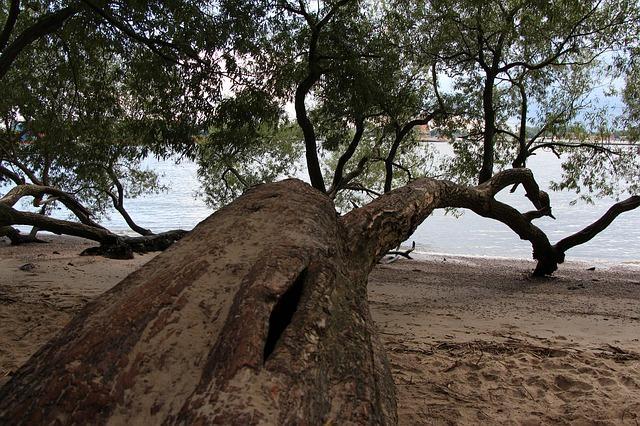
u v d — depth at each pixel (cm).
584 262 1792
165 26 977
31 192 1355
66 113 1395
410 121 1612
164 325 201
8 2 1330
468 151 1667
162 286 222
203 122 1172
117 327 198
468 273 1449
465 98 1591
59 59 1170
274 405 166
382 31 1301
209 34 989
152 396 175
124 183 2423
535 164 6738
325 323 213
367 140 1945
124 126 1413
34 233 1948
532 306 944
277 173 2064
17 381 183
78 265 1191
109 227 2808
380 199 418
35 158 1889
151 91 1204
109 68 1425
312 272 238
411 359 513
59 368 182
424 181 503
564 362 511
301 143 2061
